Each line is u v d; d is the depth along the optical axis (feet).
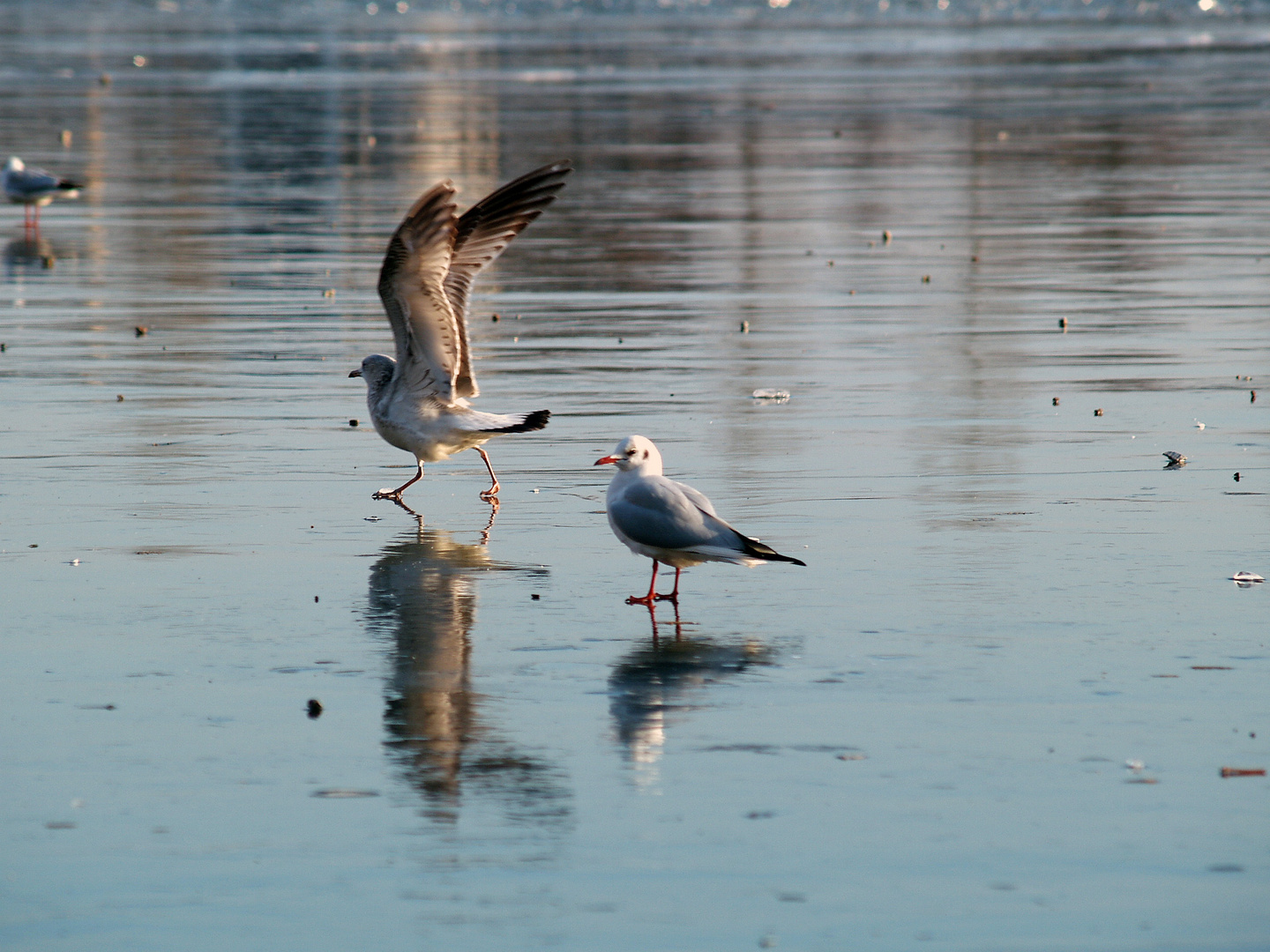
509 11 518.78
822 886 23.18
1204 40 317.42
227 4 537.65
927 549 40.65
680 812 25.46
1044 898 22.80
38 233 107.45
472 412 46.11
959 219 110.83
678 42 336.70
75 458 51.11
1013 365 66.03
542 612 36.04
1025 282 87.35
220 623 35.06
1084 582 37.60
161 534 42.65
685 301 82.69
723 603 36.52
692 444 52.60
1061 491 46.44
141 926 22.27
